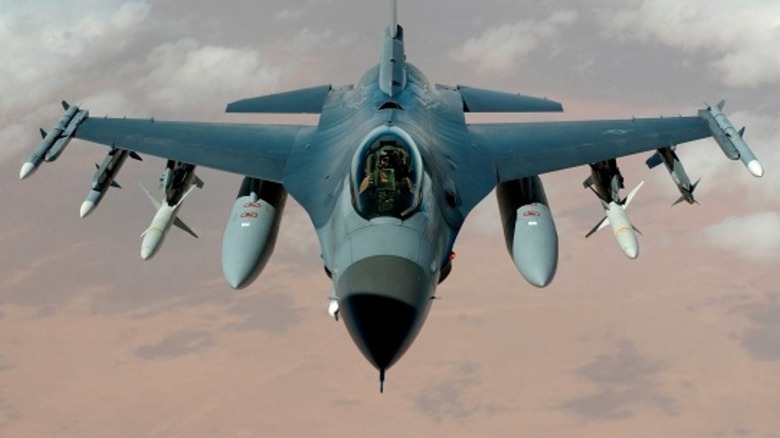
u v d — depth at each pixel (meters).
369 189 15.34
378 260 14.25
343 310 13.97
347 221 15.33
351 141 18.70
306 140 20.39
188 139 20.50
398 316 13.50
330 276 16.42
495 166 19.25
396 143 15.98
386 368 13.19
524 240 18.64
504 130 20.97
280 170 19.19
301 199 17.66
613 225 19.77
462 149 19.45
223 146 20.19
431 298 14.56
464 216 16.97
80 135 20.92
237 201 20.09
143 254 19.06
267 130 21.11
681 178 20.14
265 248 18.84
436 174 17.03
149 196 20.33
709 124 20.77
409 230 14.88
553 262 18.12
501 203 20.42
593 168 21.03
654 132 20.69
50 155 20.41
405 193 15.31
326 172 18.08
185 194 20.66
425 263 14.58
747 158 19.34
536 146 20.12
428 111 20.83
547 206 19.97
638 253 19.02
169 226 20.02
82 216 19.97
